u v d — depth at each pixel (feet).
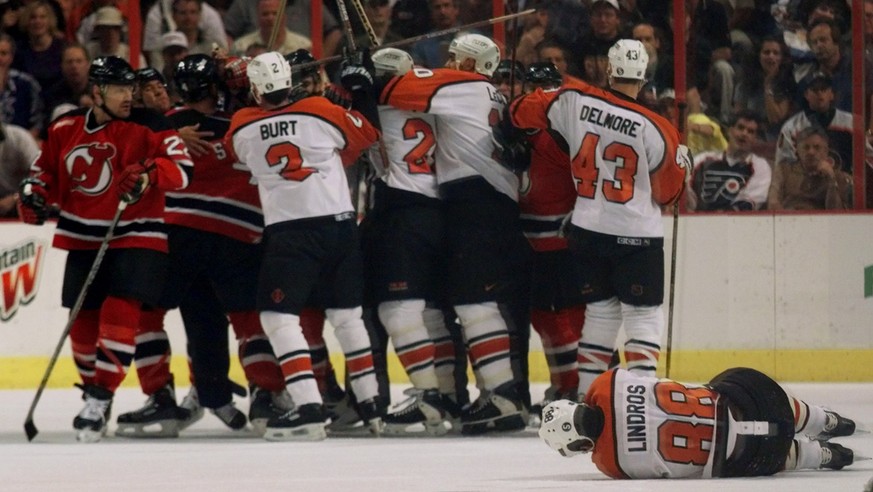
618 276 81.87
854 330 132.46
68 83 136.36
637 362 81.56
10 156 134.41
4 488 59.52
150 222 86.22
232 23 137.80
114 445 82.69
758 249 132.16
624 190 81.00
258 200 89.81
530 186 89.04
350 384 90.12
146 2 137.49
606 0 136.56
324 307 87.15
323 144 84.17
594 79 137.39
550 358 92.73
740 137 139.85
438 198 88.12
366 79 84.33
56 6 136.05
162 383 90.48
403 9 136.87
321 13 137.69
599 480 59.82
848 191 139.95
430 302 90.53
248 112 84.84
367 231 89.20
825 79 139.54
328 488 57.98
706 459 58.29
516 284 88.38
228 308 90.22
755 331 132.05
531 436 87.25
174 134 85.20
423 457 72.38
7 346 128.26
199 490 57.88
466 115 86.94
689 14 138.72
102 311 86.58
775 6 139.44
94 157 85.92
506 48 136.98
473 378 131.13
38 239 128.67
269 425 84.74
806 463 60.75
